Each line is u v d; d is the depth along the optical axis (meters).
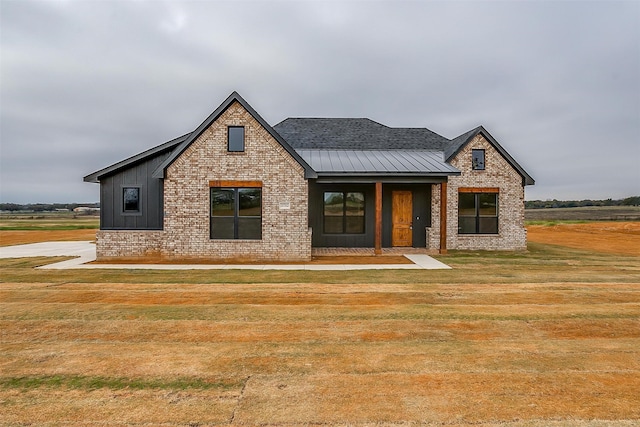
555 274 10.27
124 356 4.55
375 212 14.66
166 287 8.52
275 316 6.28
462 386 3.79
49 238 22.94
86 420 3.14
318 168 13.99
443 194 14.30
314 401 3.48
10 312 6.45
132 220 13.80
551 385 3.82
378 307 6.86
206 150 12.99
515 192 16.36
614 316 6.33
